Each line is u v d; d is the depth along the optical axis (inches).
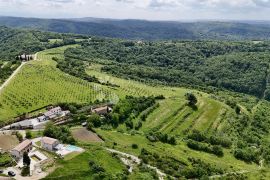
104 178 6717.5
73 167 6845.5
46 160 6968.5
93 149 7839.6
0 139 7751.0
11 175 6284.5
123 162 7716.5
